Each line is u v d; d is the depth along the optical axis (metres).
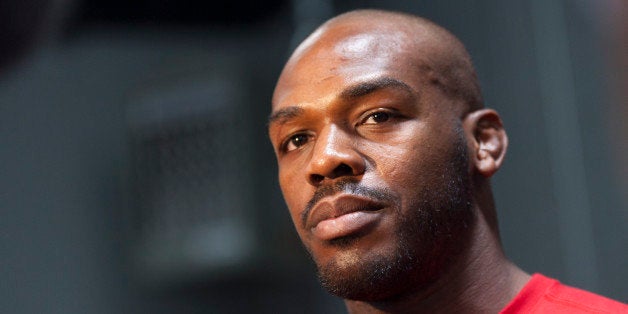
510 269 2.27
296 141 2.21
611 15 4.09
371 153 2.07
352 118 2.11
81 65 6.16
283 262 5.61
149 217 6.20
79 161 6.35
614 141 4.07
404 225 2.04
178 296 6.06
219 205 5.88
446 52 2.26
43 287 6.34
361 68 2.13
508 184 4.27
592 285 4.05
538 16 4.21
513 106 4.28
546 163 4.14
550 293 2.19
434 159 2.11
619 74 4.07
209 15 5.08
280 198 5.64
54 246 6.34
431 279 2.12
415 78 2.16
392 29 2.24
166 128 6.11
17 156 6.38
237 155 5.80
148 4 4.82
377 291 2.07
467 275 2.17
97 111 6.29
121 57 6.05
